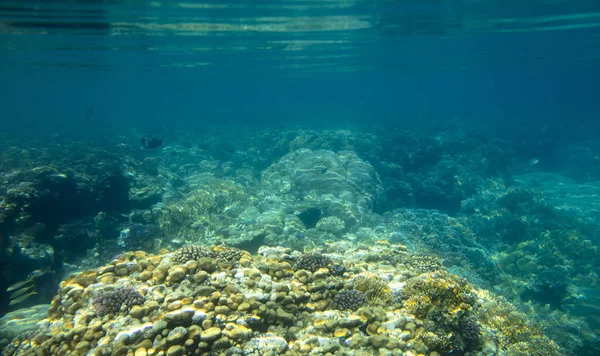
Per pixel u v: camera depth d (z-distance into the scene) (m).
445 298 4.32
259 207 12.81
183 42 17.38
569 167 25.30
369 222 11.68
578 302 9.28
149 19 12.15
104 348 3.32
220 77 43.19
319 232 10.30
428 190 16.84
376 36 17.62
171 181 15.73
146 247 9.88
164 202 12.86
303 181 13.86
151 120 59.06
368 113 59.59
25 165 11.04
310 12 11.97
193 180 16.53
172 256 4.75
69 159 13.78
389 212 13.70
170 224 11.02
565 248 11.70
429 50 23.38
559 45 23.50
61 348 3.54
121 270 4.62
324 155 15.48
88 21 12.28
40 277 7.77
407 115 53.16
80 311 4.00
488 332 4.51
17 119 72.00
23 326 4.96
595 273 10.61
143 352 3.20
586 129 39.41
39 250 8.16
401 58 27.42
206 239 9.72
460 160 21.27
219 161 20.81
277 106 96.50
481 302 5.47
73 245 9.56
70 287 4.40
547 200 15.00
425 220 12.22
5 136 30.14
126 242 10.20
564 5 12.84
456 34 17.78
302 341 3.67
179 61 25.33
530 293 9.88
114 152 16.05
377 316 4.13
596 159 24.91
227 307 3.70
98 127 45.31
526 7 12.94
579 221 13.84
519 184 20.94
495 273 10.46
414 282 4.75
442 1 11.46
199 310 3.56
